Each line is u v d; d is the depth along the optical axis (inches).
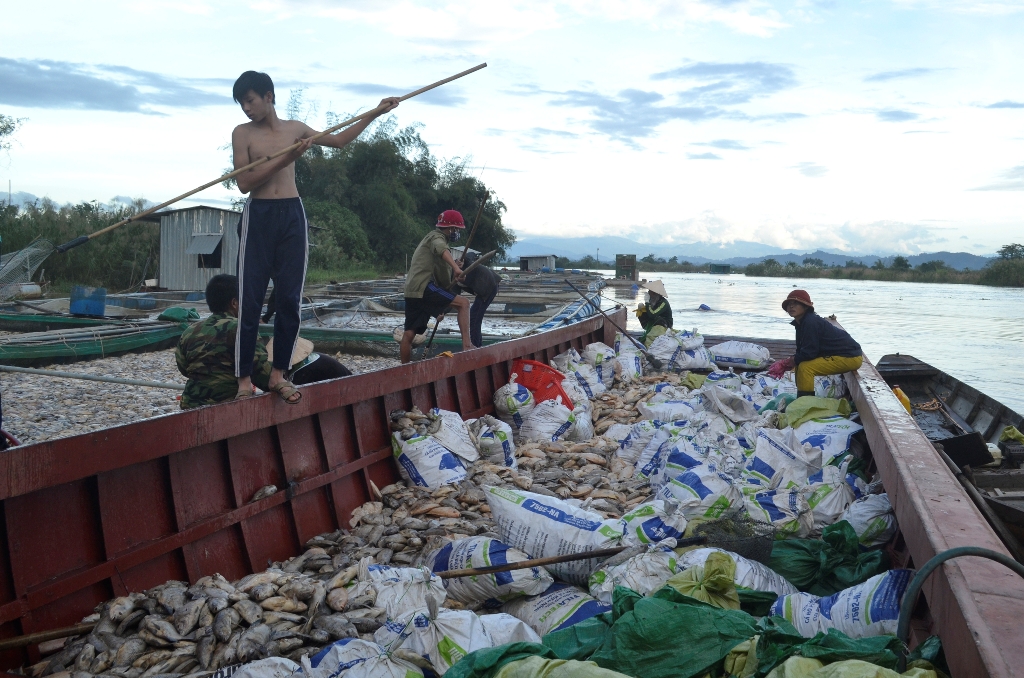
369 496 203.5
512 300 792.9
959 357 651.5
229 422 157.2
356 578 136.2
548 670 91.0
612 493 206.7
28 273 177.9
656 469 214.5
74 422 320.5
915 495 138.1
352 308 667.4
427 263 325.7
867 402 235.5
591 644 113.0
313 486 181.6
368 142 1827.0
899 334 829.2
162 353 508.7
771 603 130.3
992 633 84.6
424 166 2064.5
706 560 125.0
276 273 171.3
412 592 128.5
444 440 214.1
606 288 1552.7
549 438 264.7
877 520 160.6
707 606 110.5
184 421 144.8
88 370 437.1
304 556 163.2
